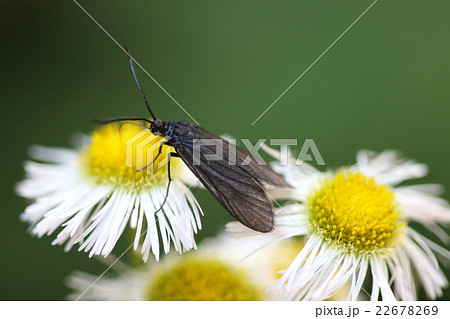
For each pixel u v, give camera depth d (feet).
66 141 0.38
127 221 0.29
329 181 0.30
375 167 0.32
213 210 0.33
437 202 0.31
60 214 0.29
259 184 0.28
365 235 0.29
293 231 0.29
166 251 0.28
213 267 0.30
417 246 0.30
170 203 0.29
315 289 0.28
